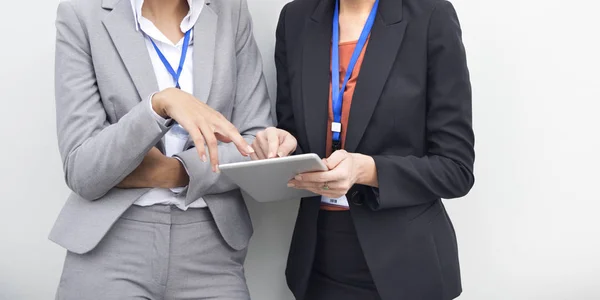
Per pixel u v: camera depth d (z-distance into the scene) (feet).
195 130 4.72
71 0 5.60
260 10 7.02
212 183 5.36
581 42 6.97
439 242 5.47
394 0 5.43
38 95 7.10
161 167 5.30
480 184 7.21
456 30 5.27
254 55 6.14
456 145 5.27
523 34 6.98
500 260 7.34
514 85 7.06
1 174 7.24
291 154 5.64
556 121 7.09
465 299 7.45
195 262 5.56
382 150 5.40
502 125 7.11
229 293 5.70
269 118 6.00
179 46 5.61
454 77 5.22
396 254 5.25
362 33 5.46
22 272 7.44
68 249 5.24
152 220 5.37
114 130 5.01
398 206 5.17
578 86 7.03
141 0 5.47
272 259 7.35
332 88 5.48
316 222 5.54
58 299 5.45
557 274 7.36
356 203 5.30
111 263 5.32
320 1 5.86
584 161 7.14
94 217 5.28
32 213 7.31
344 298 5.59
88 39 5.46
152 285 5.40
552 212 7.25
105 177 5.09
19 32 7.01
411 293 5.24
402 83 5.25
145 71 5.38
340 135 5.41
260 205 7.24
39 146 7.18
